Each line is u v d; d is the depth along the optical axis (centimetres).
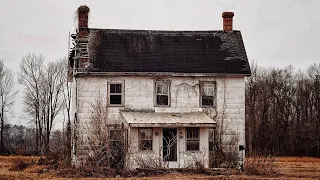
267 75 8081
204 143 3469
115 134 3569
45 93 7156
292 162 5062
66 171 3186
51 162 3853
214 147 3650
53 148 4031
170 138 3516
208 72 3700
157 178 2930
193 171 3284
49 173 3234
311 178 3066
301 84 8069
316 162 5072
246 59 3844
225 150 3662
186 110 3678
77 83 3572
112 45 3816
